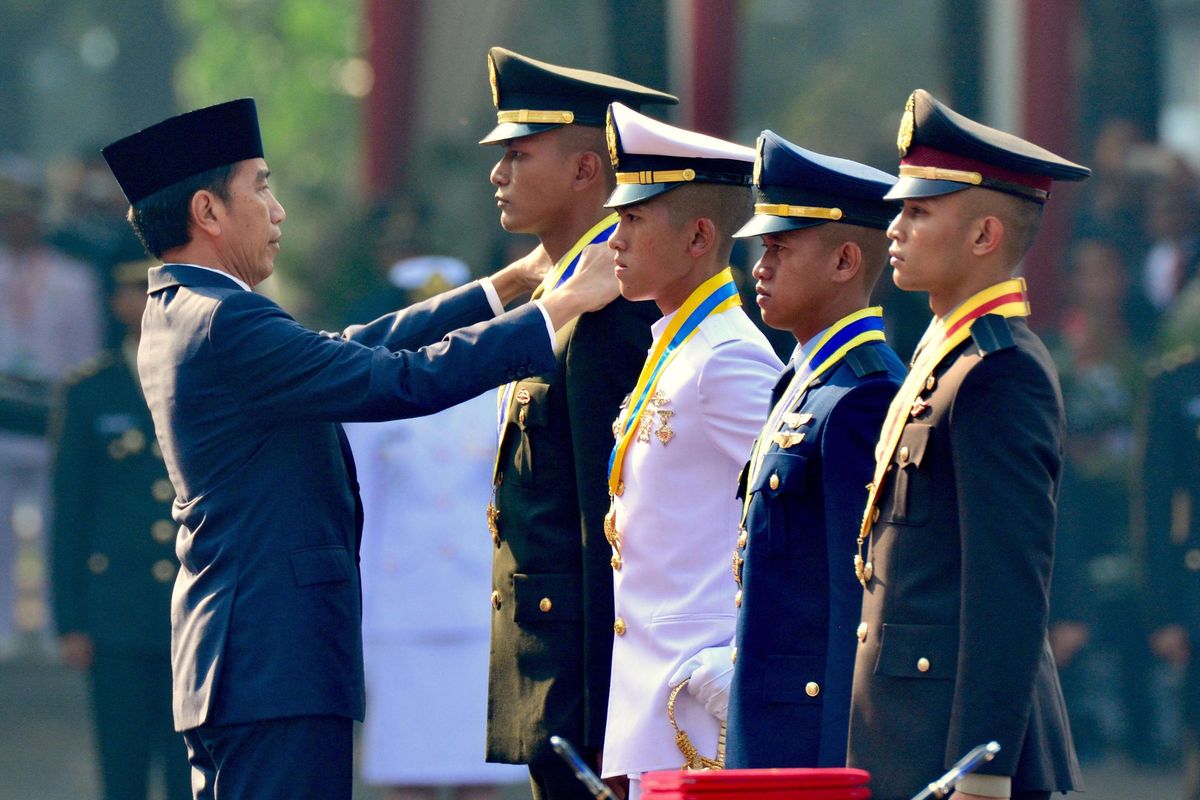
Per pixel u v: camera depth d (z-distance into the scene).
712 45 42.16
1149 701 31.55
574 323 15.27
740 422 14.03
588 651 15.06
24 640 42.75
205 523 14.30
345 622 14.37
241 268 14.91
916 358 12.67
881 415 13.02
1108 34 45.88
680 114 42.34
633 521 14.43
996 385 11.91
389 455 23.23
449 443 23.34
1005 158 12.22
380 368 14.12
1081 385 32.53
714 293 14.39
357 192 53.34
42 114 114.19
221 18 108.19
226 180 14.74
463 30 49.94
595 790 11.23
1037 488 11.80
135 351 24.83
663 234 14.19
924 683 12.09
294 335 14.25
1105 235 37.75
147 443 24.47
